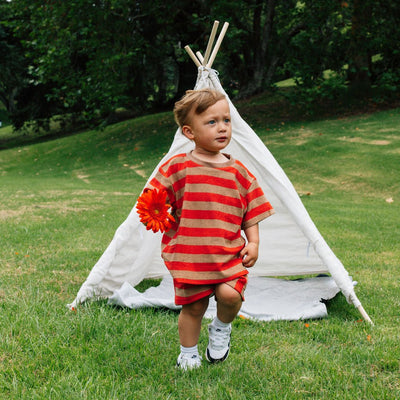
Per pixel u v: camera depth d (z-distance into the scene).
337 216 8.60
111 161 18.23
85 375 2.49
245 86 25.12
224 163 2.51
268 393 2.36
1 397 2.28
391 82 18.61
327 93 17.81
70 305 3.56
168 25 21.52
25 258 5.23
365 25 18.94
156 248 4.30
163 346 2.89
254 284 4.41
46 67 17.67
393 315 3.70
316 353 2.84
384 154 13.38
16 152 22.62
